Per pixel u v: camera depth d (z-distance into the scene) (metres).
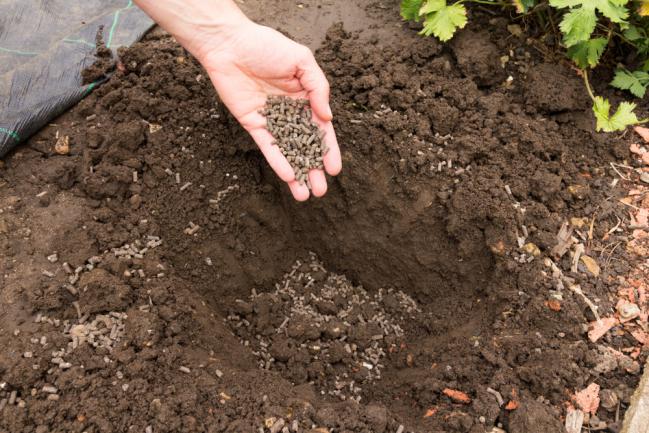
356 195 0.81
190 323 0.72
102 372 0.66
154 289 0.71
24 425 0.64
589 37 0.79
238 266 0.82
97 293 0.69
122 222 0.75
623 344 0.69
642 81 0.81
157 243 0.75
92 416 0.64
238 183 0.82
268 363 0.76
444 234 0.79
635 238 0.74
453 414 0.67
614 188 0.77
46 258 0.71
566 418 0.66
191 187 0.79
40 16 0.85
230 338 0.77
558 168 0.77
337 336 0.79
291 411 0.66
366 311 0.82
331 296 0.83
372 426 0.65
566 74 0.81
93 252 0.72
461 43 0.83
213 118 0.80
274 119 0.75
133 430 0.64
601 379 0.67
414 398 0.71
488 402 0.66
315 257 0.86
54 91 0.80
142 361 0.67
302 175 0.74
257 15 0.88
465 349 0.72
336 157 0.75
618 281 0.72
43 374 0.66
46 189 0.75
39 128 0.78
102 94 0.80
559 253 0.73
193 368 0.68
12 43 0.84
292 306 0.82
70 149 0.77
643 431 0.63
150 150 0.78
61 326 0.68
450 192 0.77
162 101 0.79
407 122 0.79
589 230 0.75
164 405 0.64
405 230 0.80
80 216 0.74
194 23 0.72
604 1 0.75
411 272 0.82
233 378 0.69
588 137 0.79
